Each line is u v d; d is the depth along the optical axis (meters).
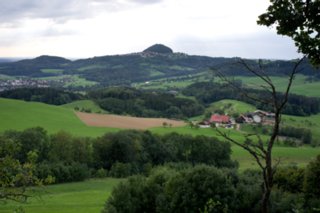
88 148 86.38
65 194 61.78
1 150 12.34
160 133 103.44
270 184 7.23
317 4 7.50
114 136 88.62
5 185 11.79
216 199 39.84
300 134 106.69
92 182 76.56
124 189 43.22
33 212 46.06
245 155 97.56
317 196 36.41
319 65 7.61
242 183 42.81
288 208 36.41
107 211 41.56
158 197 42.69
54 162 79.19
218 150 90.88
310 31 7.71
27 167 12.43
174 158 92.62
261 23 7.92
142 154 90.31
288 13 7.64
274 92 7.23
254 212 40.62
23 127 101.75
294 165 46.44
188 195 40.91
